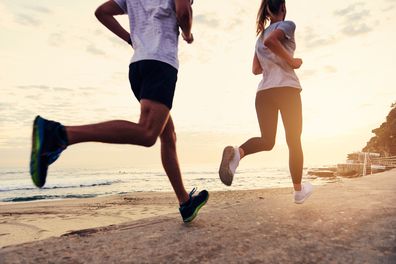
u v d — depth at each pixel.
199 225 2.26
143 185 46.12
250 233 2.01
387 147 78.56
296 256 1.59
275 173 94.12
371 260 1.53
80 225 10.02
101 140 1.71
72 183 52.47
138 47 2.12
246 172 104.06
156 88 1.96
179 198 2.28
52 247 1.84
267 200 3.29
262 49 2.86
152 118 1.92
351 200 3.17
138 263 1.56
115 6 2.38
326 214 2.50
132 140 1.82
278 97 2.70
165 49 2.06
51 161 1.55
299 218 2.38
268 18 2.96
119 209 13.80
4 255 1.71
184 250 1.73
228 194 19.23
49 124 1.56
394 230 2.01
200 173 98.56
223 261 1.55
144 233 2.11
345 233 1.97
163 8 2.13
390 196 3.39
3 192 35.84
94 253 1.73
